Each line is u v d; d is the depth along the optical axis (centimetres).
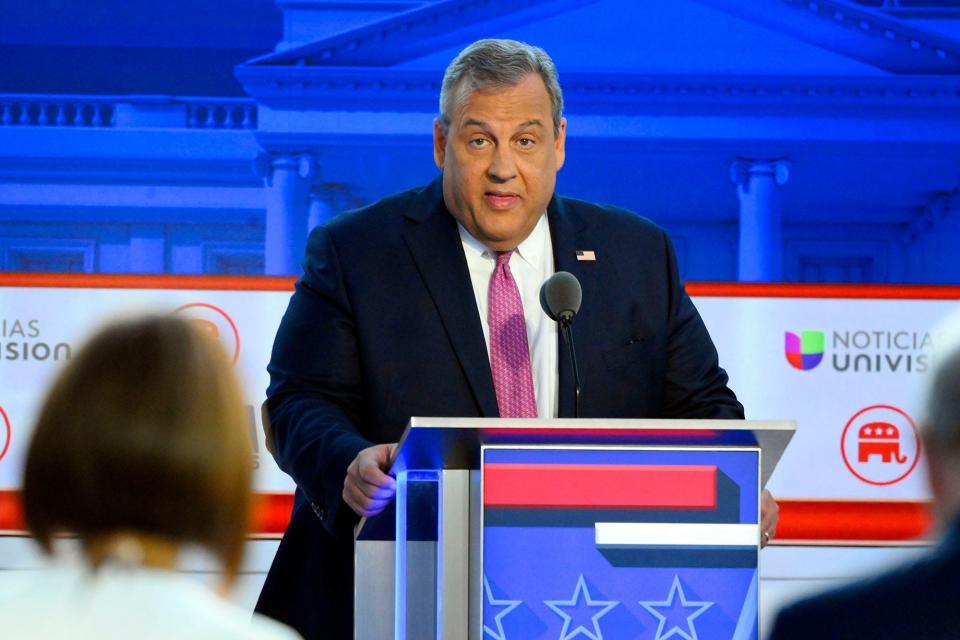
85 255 1689
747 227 1706
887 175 1712
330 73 1694
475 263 1005
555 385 971
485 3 1697
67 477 412
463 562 762
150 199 1692
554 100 995
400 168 1702
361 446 866
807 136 1709
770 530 828
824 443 1639
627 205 1708
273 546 1577
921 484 488
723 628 702
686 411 1014
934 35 1706
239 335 1606
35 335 1584
